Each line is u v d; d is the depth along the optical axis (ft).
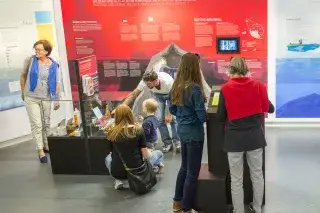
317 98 19.60
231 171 11.68
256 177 11.80
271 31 18.98
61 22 20.54
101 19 20.16
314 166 15.57
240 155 11.37
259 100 11.18
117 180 14.74
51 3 20.33
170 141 17.74
